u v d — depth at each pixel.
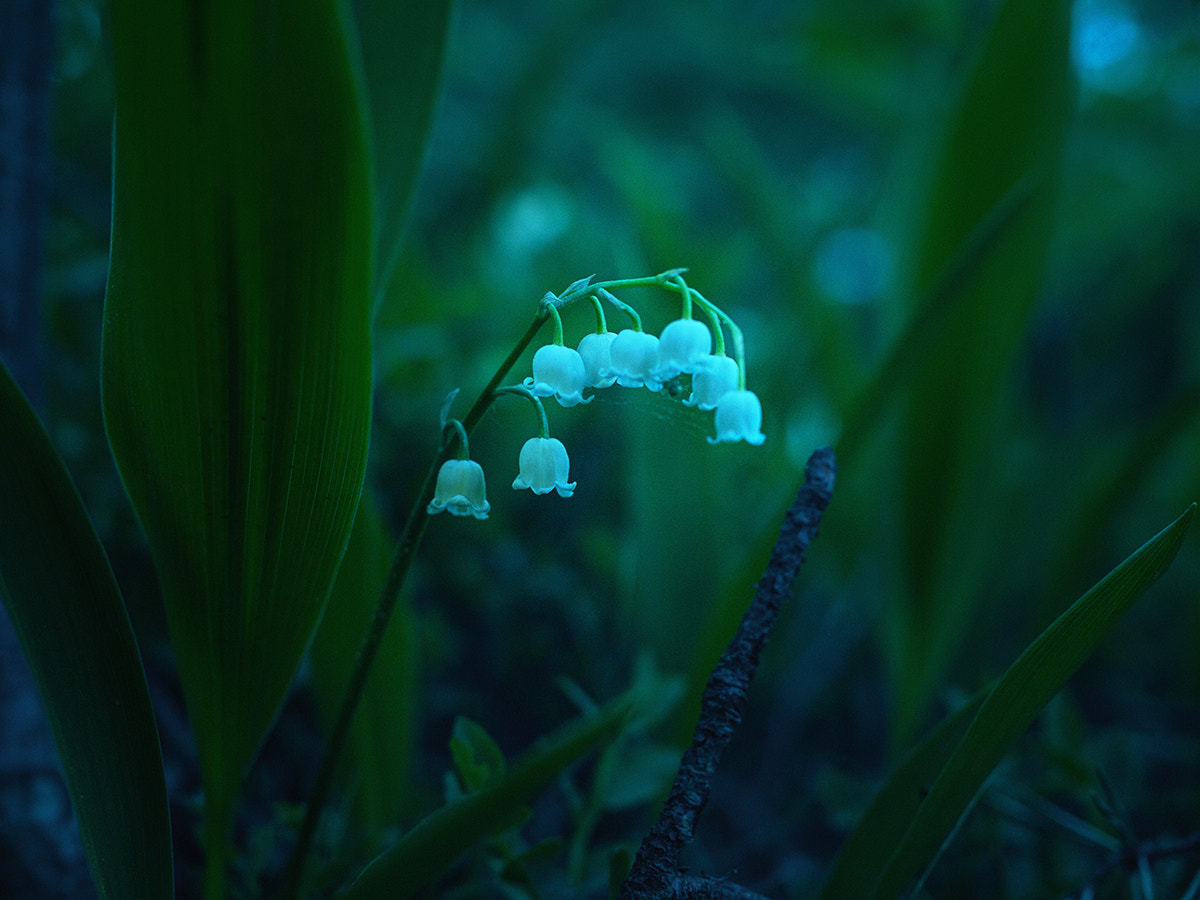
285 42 0.26
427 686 0.47
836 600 0.62
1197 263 0.97
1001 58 0.44
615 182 0.52
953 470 0.45
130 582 0.42
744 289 0.83
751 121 1.49
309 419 0.28
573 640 0.51
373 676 0.35
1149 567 0.27
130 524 0.43
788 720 0.54
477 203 0.79
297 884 0.30
